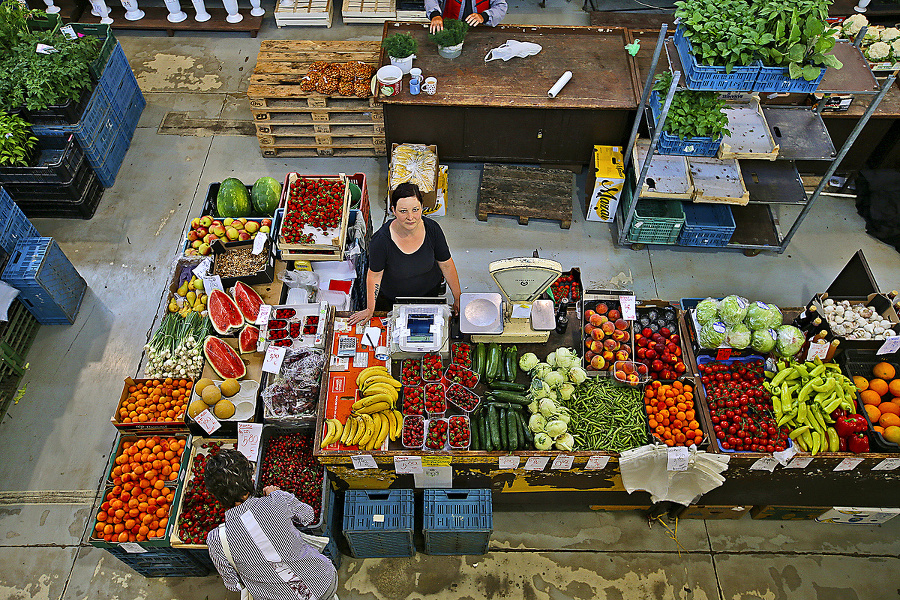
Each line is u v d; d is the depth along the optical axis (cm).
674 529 465
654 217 586
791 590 436
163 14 841
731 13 483
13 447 499
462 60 632
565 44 650
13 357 531
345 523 407
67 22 818
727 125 576
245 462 318
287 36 831
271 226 538
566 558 451
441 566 446
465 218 650
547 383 408
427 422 400
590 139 637
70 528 461
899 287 593
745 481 414
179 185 678
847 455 389
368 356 437
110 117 672
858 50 525
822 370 420
